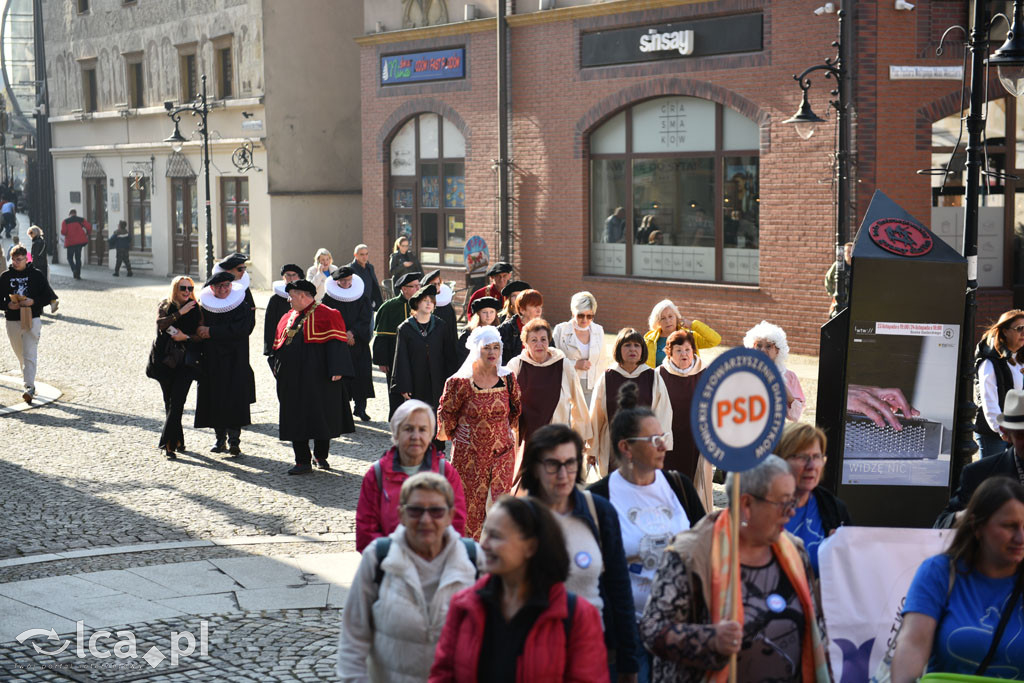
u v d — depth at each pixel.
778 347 10.01
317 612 8.86
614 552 5.68
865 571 5.74
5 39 60.91
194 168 38.75
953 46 21.22
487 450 9.88
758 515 4.79
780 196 22.05
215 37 37.12
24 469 13.83
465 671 4.57
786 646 4.82
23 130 59.50
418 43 29.03
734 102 22.59
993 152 21.61
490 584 4.64
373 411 17.55
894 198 21.20
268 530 11.24
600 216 25.59
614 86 24.61
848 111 20.72
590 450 9.91
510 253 27.12
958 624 5.10
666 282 24.16
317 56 35.53
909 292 8.66
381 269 30.89
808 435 6.00
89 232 41.69
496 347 9.84
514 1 26.42
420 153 29.66
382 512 6.91
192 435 16.00
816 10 21.11
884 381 8.73
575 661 4.56
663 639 4.69
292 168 35.56
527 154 26.58
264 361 22.20
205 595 9.23
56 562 10.15
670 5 23.38
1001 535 5.01
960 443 8.93
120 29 42.03
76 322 28.17
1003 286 21.95
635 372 9.76
